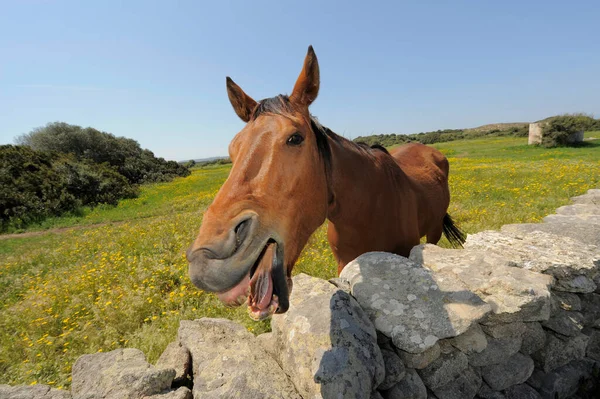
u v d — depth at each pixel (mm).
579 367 2057
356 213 1979
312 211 1491
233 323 2000
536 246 2270
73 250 7492
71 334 3283
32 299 4461
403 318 1529
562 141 26453
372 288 1698
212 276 1050
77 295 4281
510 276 1715
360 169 1970
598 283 2115
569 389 1983
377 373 1365
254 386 1436
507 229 3000
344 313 1504
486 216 5801
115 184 19578
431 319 1504
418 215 2842
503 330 1634
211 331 1934
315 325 1483
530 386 1907
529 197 7691
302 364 1404
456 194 8852
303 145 1434
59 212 14531
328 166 1679
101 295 4008
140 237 7328
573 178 9523
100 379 1601
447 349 1580
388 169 2332
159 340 2908
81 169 18016
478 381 1669
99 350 3000
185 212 11828
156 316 3441
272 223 1258
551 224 2896
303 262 4246
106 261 5605
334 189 1780
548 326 1928
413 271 1764
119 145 34719
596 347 2168
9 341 3391
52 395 1548
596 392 2096
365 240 2129
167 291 4270
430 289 1646
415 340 1430
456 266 1884
